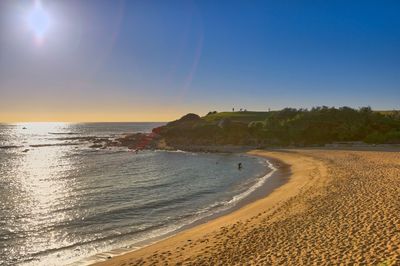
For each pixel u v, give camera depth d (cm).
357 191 2278
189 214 2416
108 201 2938
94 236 1991
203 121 11825
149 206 2716
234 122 9838
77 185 3822
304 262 1145
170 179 4150
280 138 8425
